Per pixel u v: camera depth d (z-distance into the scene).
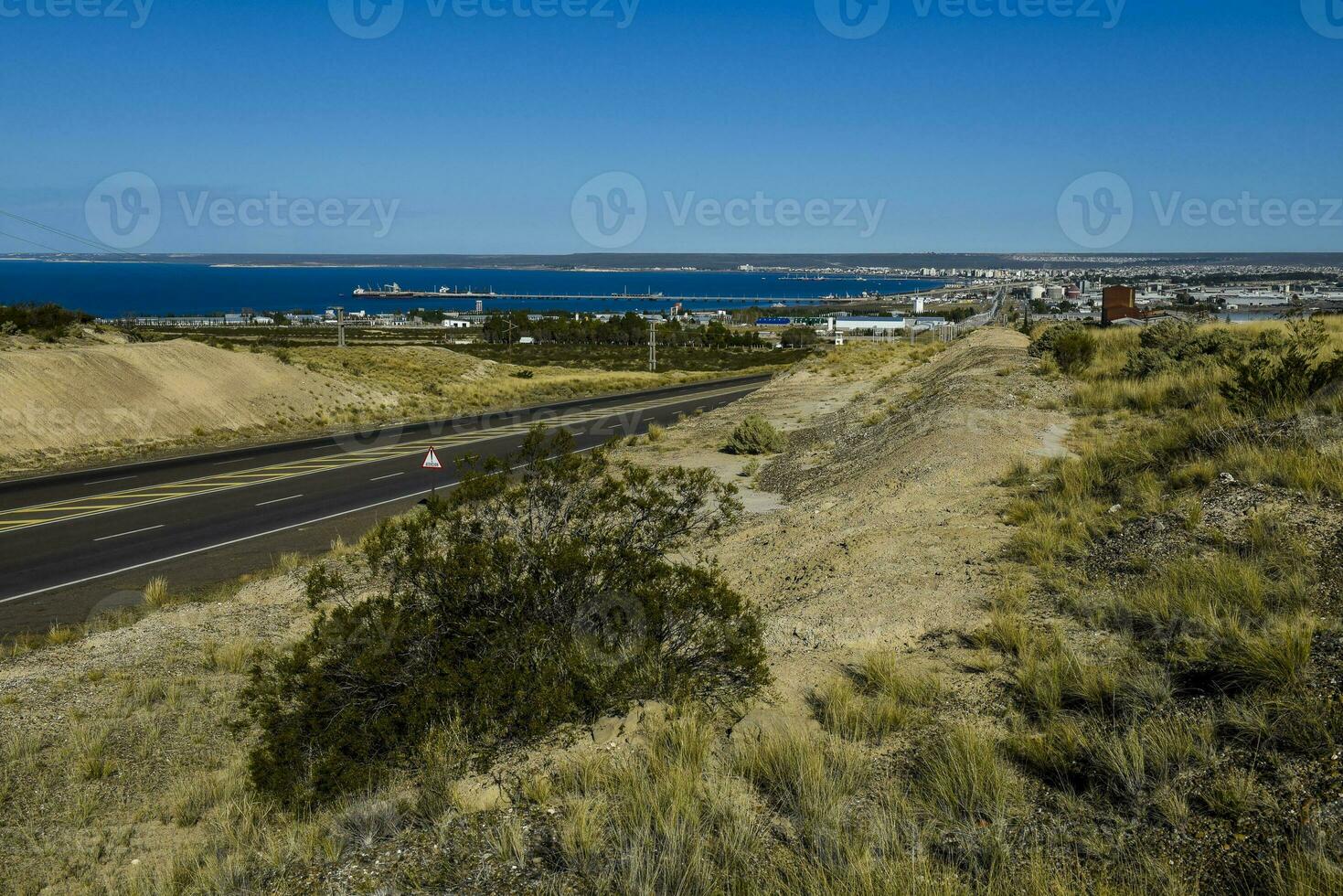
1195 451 12.36
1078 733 5.50
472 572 7.40
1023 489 13.41
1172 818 4.50
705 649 7.54
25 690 10.61
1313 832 4.08
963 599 8.97
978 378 27.42
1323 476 9.48
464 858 5.18
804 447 25.92
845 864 4.48
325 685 7.20
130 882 6.11
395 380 56.88
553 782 6.02
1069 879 4.16
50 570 17.11
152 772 8.40
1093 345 27.95
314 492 25.27
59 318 50.78
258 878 5.52
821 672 7.73
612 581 7.80
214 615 13.60
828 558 11.63
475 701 6.94
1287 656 5.70
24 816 7.55
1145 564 8.70
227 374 43.91
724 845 4.80
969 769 5.20
